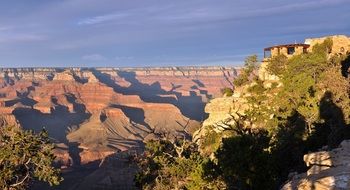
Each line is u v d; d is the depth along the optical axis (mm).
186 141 59375
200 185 39750
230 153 36094
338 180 17656
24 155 57375
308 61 77312
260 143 39688
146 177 59375
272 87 85938
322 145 52312
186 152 59281
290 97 73688
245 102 85438
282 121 63844
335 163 21016
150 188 56531
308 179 18766
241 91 94250
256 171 34906
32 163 59750
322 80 69500
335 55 82938
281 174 39625
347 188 16859
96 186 169000
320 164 21453
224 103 87438
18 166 57844
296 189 18391
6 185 55844
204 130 86812
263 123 73375
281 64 90312
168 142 61000
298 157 48625
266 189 34781
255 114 76000
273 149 48156
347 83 61125
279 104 74750
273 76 90188
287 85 75250
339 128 49688
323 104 59406
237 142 36438
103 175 177625
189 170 52188
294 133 54812
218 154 36750
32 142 58031
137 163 63656
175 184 52531
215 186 37250
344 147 23281
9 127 59438
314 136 53938
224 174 35750
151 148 61531
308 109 60281
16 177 59406
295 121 61094
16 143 57719
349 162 20562
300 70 77812
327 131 55562
